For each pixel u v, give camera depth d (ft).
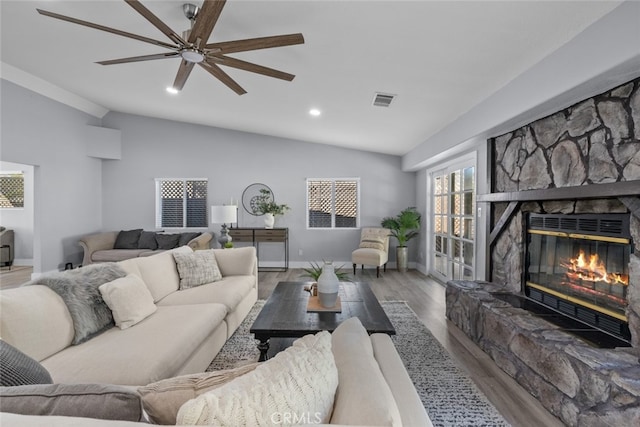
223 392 2.39
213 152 21.70
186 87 14.42
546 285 9.33
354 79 10.57
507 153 10.77
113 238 20.59
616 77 6.21
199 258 11.19
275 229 20.57
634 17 5.39
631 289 6.43
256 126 19.61
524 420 5.93
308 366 2.80
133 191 21.75
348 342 3.93
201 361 7.14
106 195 21.79
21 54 13.05
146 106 18.90
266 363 2.88
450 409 6.21
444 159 16.35
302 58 9.66
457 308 10.46
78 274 6.93
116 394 2.51
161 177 21.68
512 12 6.29
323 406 2.62
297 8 7.29
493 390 6.90
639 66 5.73
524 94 8.31
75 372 5.02
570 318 7.91
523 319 7.59
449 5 6.33
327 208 21.95
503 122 9.41
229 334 9.22
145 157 21.71
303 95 12.89
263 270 20.70
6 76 15.29
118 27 9.74
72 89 17.48
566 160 8.11
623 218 6.77
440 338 9.59
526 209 9.99
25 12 9.77
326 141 20.68
